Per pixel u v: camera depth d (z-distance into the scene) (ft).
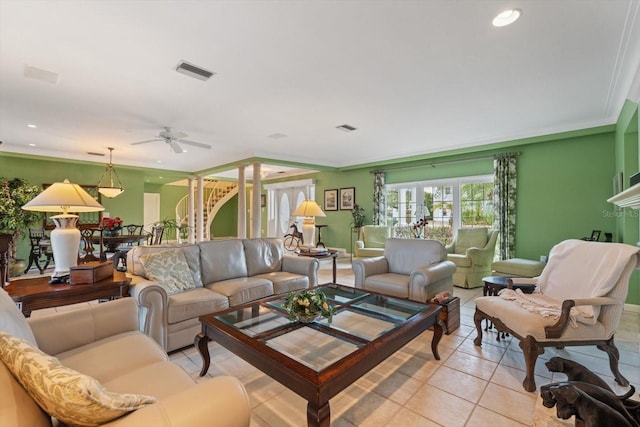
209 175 28.73
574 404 4.21
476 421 5.44
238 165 22.77
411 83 9.65
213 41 7.30
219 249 10.78
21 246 19.62
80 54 7.88
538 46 7.53
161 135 14.14
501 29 6.84
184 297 8.34
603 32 6.93
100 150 19.16
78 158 20.81
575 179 14.49
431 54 7.92
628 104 10.27
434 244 11.32
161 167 25.82
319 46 7.53
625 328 9.73
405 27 6.76
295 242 30.14
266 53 7.86
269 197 33.55
